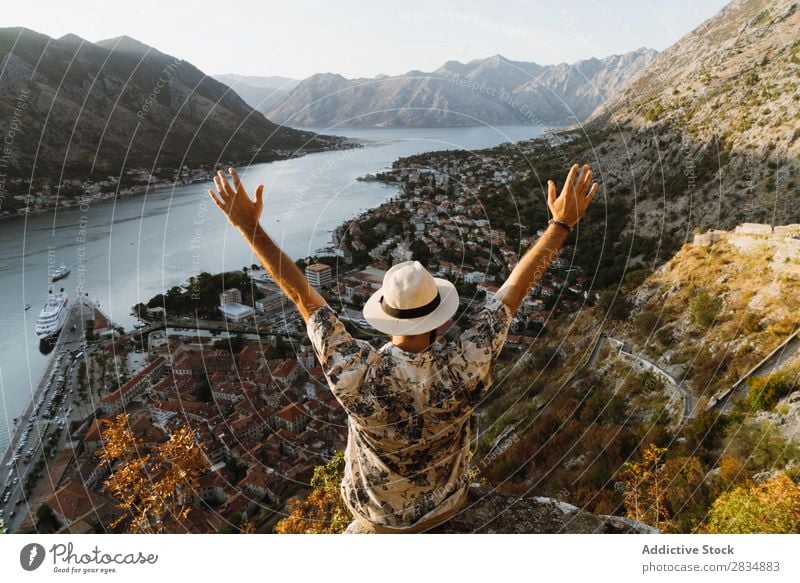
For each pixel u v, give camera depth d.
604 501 12.12
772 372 14.61
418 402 1.69
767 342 16.80
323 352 1.72
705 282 21.92
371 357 1.71
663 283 23.91
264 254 1.75
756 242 21.42
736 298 20.22
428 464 1.90
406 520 1.99
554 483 14.85
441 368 1.68
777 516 5.78
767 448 11.29
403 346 1.80
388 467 1.88
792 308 17.42
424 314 1.75
